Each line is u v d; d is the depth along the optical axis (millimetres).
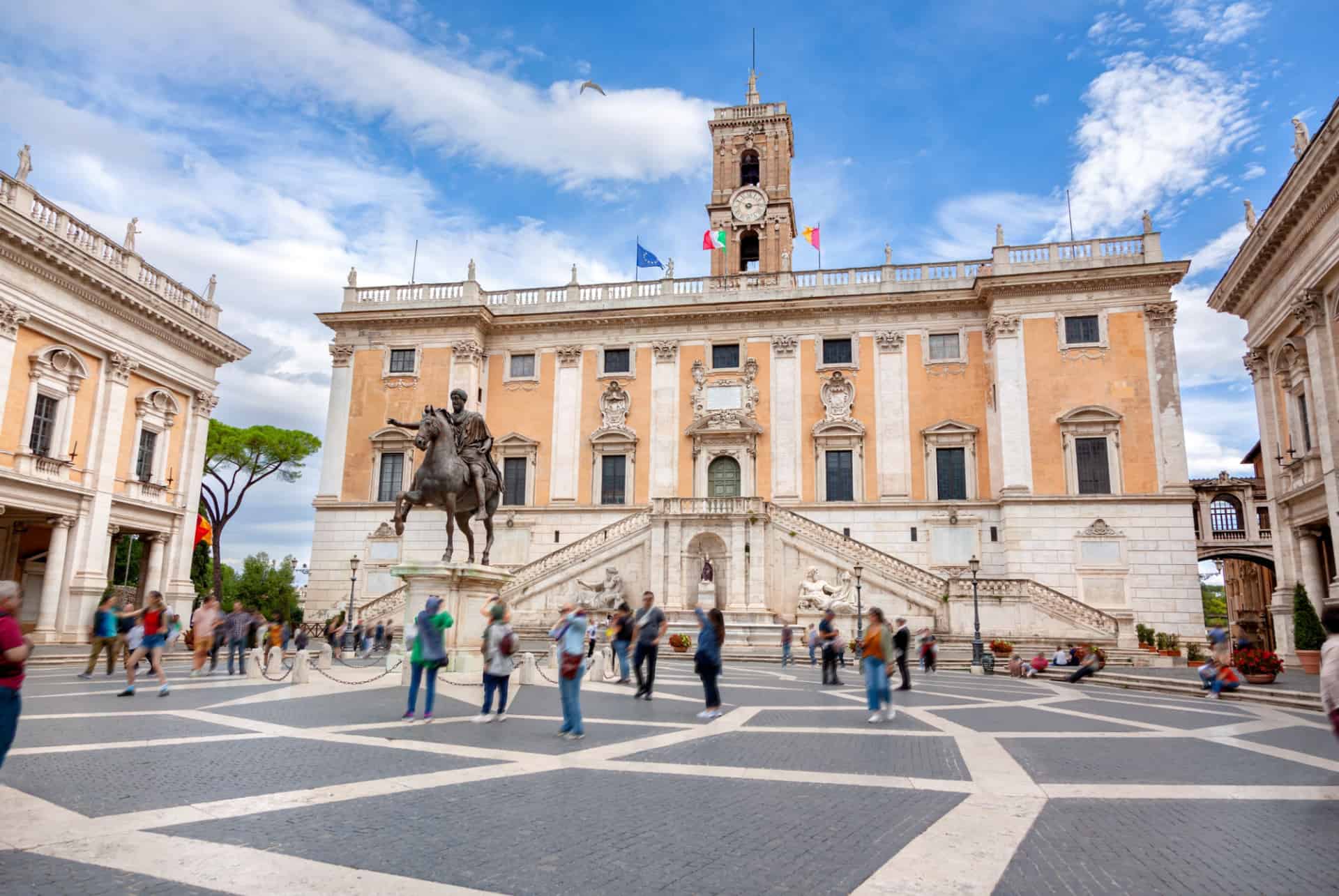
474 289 46344
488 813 6691
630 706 14742
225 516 56719
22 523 32125
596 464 43938
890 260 44000
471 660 17578
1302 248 26109
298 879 4992
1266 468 31188
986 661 28359
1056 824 6672
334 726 11383
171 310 33812
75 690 16312
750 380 43406
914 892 5000
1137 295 39344
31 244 27141
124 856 5367
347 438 45406
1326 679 7344
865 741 10898
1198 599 36438
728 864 5480
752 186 54094
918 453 41281
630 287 46500
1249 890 5125
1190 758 10031
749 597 36156
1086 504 38031
